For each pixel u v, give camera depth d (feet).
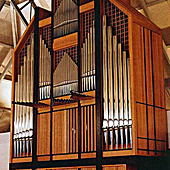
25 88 36.63
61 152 32.24
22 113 36.40
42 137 33.99
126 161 27.89
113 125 29.19
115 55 30.14
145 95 29.78
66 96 32.63
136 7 39.91
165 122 31.32
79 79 31.94
